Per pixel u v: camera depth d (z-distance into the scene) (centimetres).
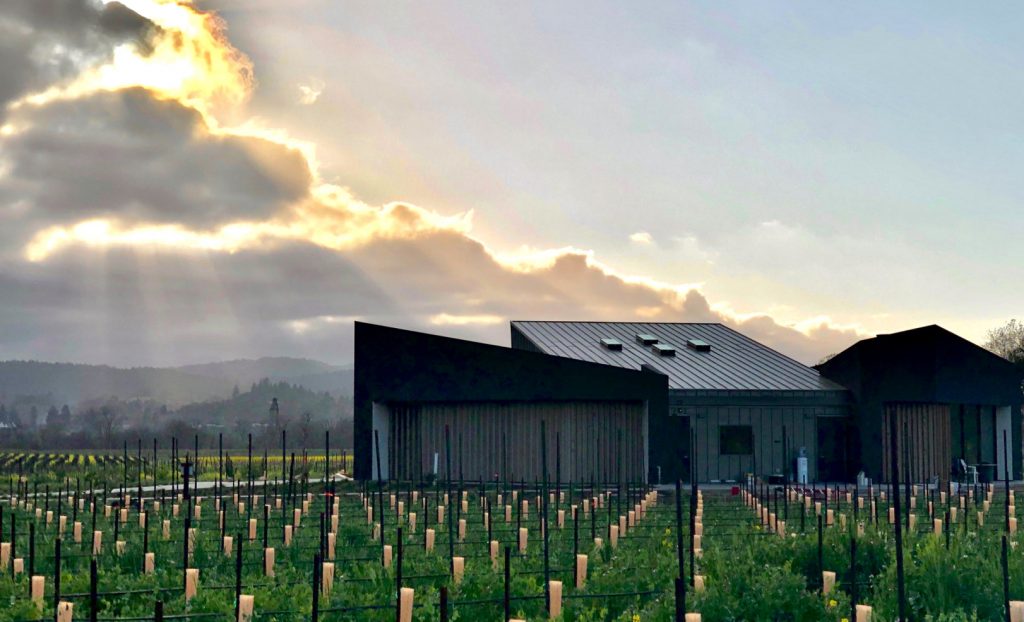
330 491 5575
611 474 5956
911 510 4109
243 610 1906
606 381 5931
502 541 3103
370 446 6119
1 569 2559
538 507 4128
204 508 4331
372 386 6144
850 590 2228
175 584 2378
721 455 6091
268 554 2514
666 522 3650
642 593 2094
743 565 2181
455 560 2317
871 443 6206
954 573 2045
